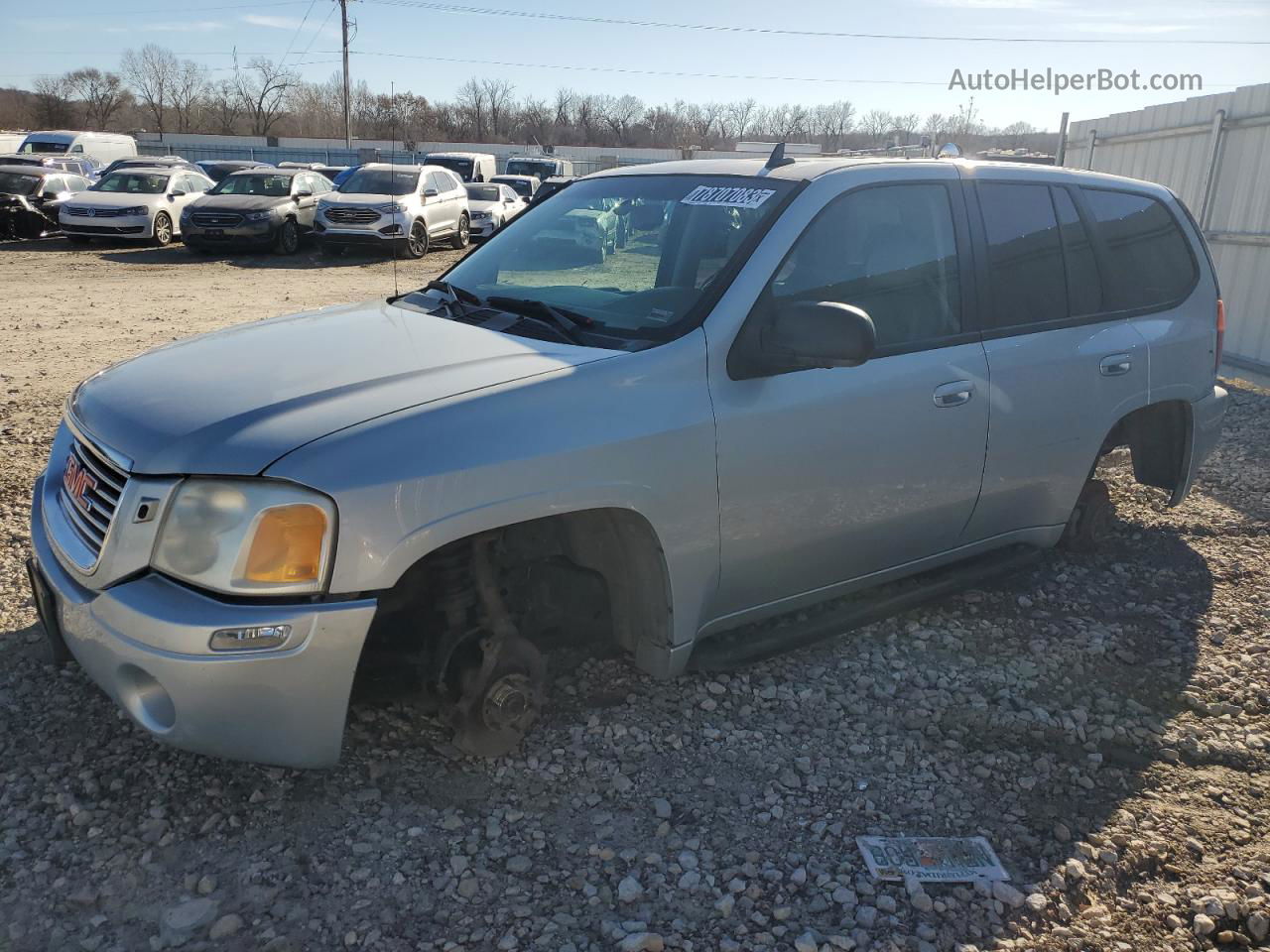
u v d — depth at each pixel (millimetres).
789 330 3123
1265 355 10695
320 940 2449
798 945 2490
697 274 3400
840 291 3535
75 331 10719
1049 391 4176
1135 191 4875
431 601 3021
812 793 3119
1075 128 14023
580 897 2637
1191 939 2627
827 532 3549
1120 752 3465
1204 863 2920
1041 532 4500
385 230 19156
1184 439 5059
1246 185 10867
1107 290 4562
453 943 2461
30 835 2744
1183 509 6004
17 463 5773
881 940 2533
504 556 3152
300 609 2502
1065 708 3711
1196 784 3307
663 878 2717
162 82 82062
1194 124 11594
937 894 2717
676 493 3086
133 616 2529
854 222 3627
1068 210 4445
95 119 83875
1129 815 3100
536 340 3223
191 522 2535
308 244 21297
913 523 3836
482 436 2721
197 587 2529
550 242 3930
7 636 3760
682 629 3248
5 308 12133
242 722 2533
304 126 82438
